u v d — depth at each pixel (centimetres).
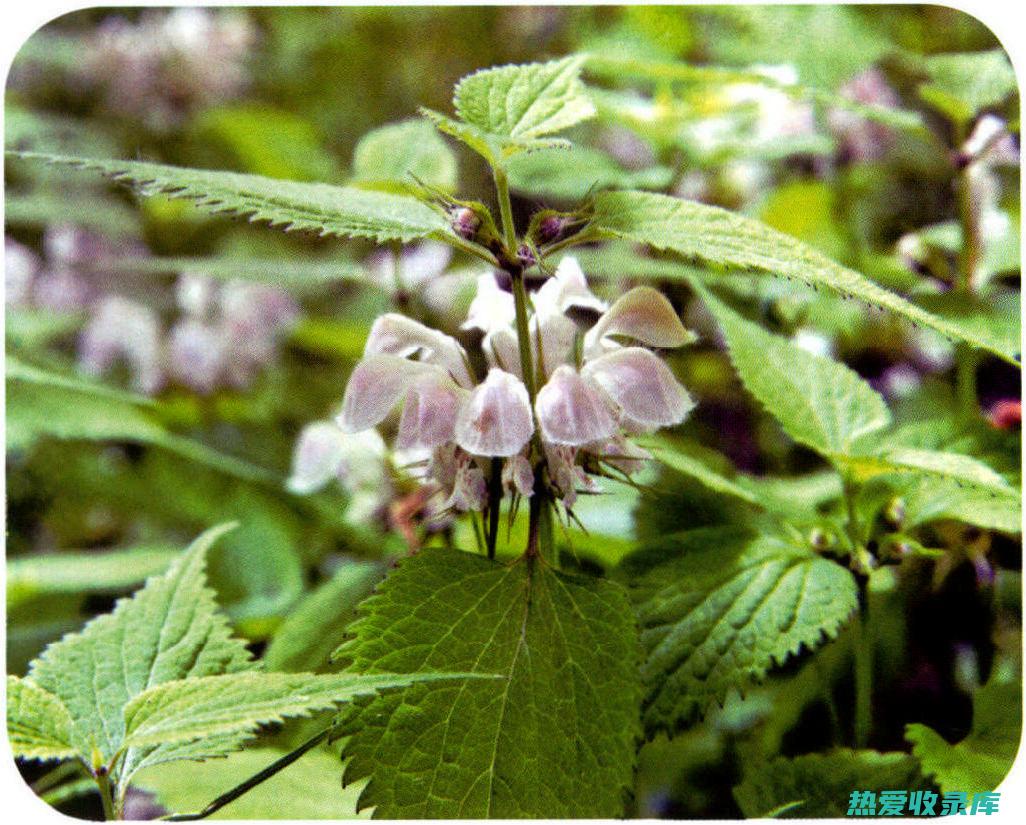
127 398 33
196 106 66
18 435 35
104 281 58
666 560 24
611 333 22
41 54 66
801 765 24
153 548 38
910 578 28
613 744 20
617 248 36
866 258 35
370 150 29
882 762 24
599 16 59
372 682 19
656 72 31
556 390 21
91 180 64
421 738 20
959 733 25
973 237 30
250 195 20
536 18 65
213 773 24
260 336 48
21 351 39
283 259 59
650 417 21
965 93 30
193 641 22
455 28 69
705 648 23
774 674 29
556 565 22
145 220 60
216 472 43
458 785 20
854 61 41
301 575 35
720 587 23
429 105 69
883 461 23
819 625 23
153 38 65
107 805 20
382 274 33
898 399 34
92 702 21
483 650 20
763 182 45
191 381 47
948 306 29
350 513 32
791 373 26
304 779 24
